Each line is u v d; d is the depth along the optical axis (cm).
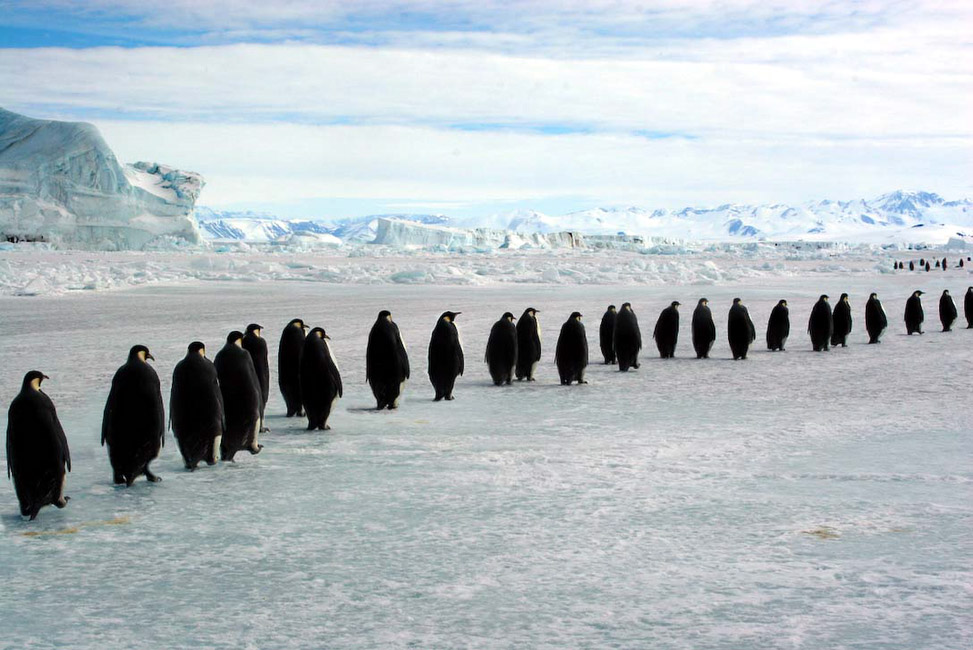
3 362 2844
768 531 1079
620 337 2706
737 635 765
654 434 1719
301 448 1606
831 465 1441
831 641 750
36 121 19138
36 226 17425
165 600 870
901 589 875
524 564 965
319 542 1054
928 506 1187
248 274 9238
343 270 9650
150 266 10019
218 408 1441
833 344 3500
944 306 4128
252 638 776
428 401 2170
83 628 801
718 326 4228
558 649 741
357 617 820
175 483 1361
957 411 1967
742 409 2019
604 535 1069
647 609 830
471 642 759
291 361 1958
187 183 19550
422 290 7394
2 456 1595
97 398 2181
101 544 1056
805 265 13825
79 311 4991
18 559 1001
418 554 1004
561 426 1814
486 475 1382
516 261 14250
